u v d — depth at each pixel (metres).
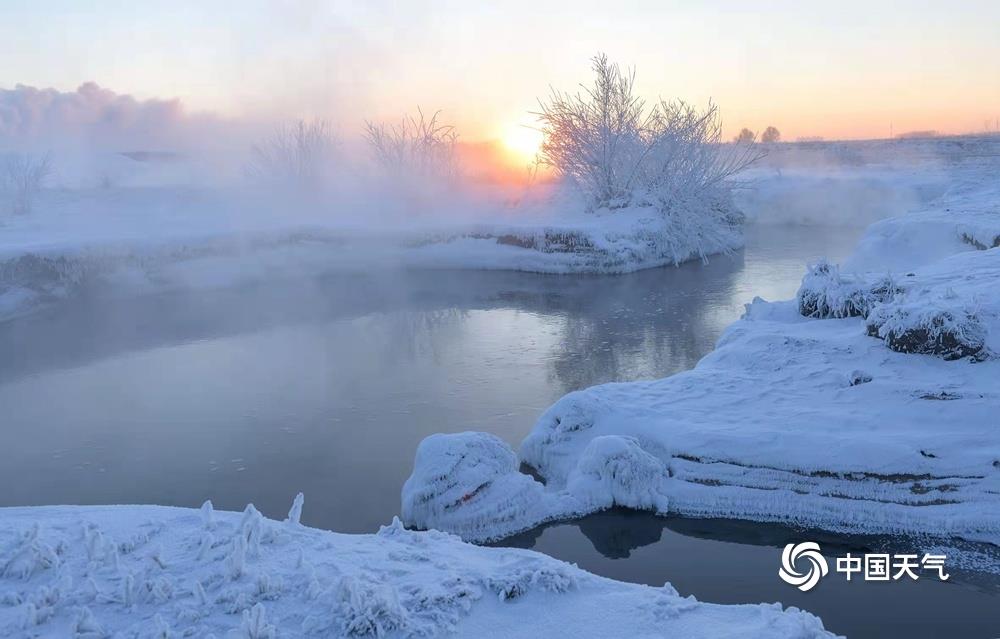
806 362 9.93
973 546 6.58
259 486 8.51
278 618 4.12
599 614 4.41
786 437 7.85
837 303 11.66
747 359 10.41
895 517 7.00
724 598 6.04
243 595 4.25
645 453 7.91
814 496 7.35
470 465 7.48
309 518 7.62
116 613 4.14
